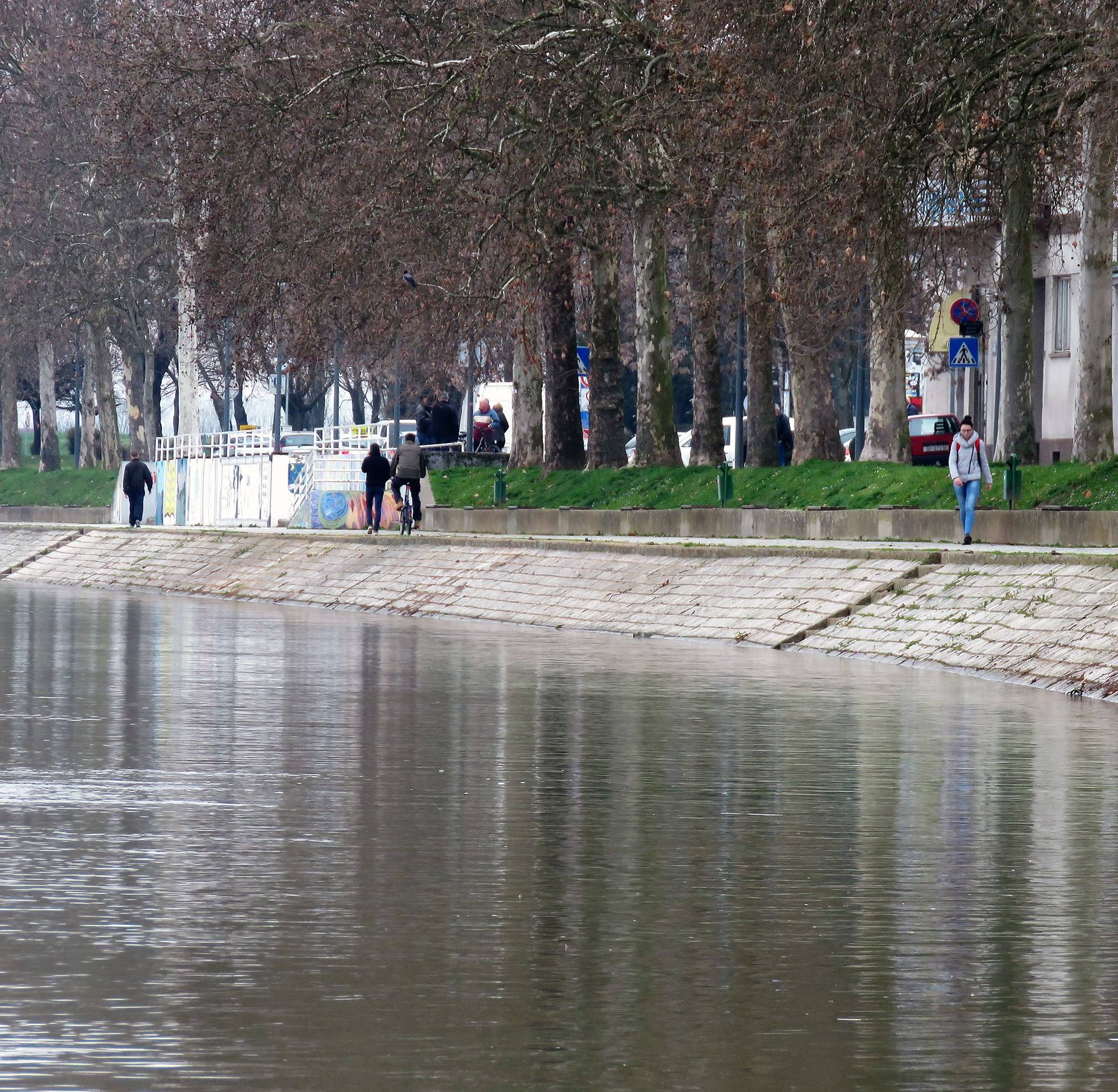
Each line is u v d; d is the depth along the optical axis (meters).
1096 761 59.16
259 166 170.50
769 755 60.12
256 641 109.12
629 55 146.88
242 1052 26.62
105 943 33.22
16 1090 24.86
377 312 170.50
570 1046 27.17
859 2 105.19
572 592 131.62
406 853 42.50
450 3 161.88
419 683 83.62
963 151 104.81
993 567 102.12
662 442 181.75
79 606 150.25
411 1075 25.72
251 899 37.19
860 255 110.31
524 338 155.25
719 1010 29.30
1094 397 138.50
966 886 39.44
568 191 157.25
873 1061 26.69
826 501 151.00
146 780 53.19
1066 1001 30.03
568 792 51.94
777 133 112.69
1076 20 103.81
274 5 172.88
